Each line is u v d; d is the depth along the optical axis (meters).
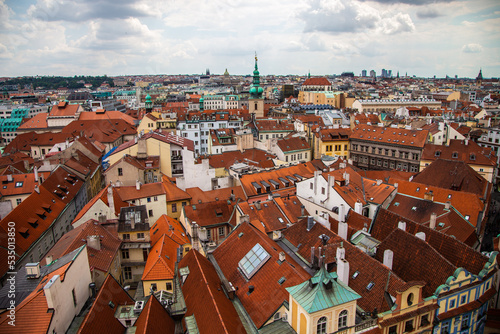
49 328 37.84
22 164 118.38
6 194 91.50
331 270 50.34
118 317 45.12
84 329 38.28
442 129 132.75
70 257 46.62
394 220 63.78
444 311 45.38
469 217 71.50
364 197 80.38
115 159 111.31
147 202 81.81
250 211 73.81
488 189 91.88
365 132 144.75
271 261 47.53
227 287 47.00
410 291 41.84
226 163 121.88
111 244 62.38
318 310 36.47
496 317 51.91
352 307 38.75
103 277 54.00
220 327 37.38
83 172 110.00
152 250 64.56
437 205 71.94
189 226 71.06
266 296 43.97
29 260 71.94
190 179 98.06
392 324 41.12
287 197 81.56
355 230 62.69
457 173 92.19
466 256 51.59
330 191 75.75
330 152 145.88
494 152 129.12
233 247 54.97
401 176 107.12
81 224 68.19
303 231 60.44
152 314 41.47
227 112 189.62
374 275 46.03
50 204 86.62
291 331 39.91
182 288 49.31
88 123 182.38
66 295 42.47
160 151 108.75
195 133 169.88
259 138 165.75
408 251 51.47
